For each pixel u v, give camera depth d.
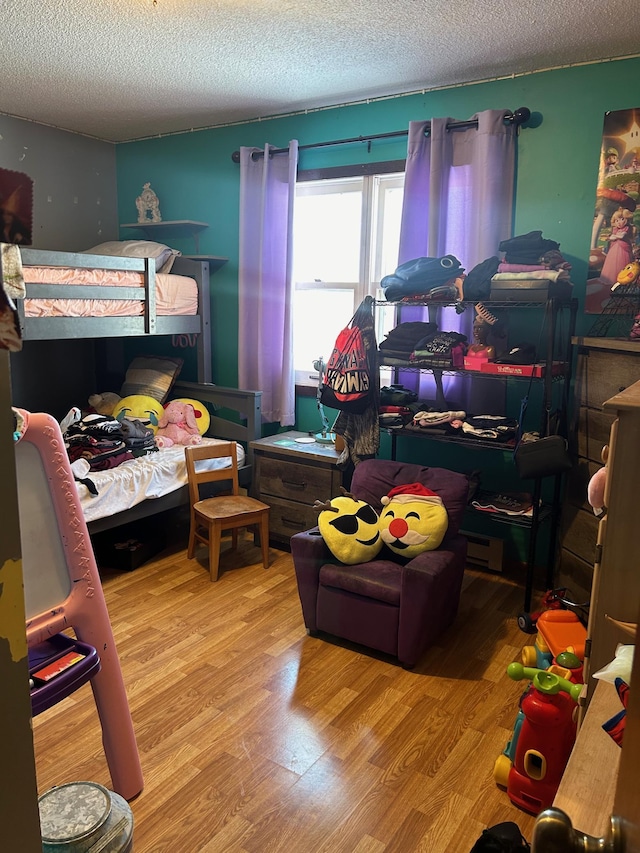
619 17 2.43
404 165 3.42
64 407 4.43
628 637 1.40
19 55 2.89
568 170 3.00
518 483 3.29
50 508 1.52
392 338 3.18
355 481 2.91
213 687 2.30
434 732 2.08
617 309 2.82
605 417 2.49
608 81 2.86
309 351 3.99
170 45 2.76
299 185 3.87
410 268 3.10
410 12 2.42
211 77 3.17
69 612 1.56
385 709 2.20
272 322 3.91
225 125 4.02
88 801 1.40
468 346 3.03
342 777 1.88
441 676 2.40
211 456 3.43
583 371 2.71
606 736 1.12
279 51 2.83
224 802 1.77
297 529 3.50
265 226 3.80
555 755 1.70
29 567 1.47
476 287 2.90
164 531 3.59
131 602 2.94
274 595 3.04
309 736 2.05
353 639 2.53
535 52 2.80
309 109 3.68
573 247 3.04
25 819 0.65
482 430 2.94
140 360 4.22
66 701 2.21
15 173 0.43
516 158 3.11
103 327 3.31
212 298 4.27
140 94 3.45
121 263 3.36
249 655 2.52
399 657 2.42
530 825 1.70
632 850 0.41
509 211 3.12
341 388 3.15
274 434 4.10
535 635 2.70
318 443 3.60
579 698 1.52
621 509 1.37
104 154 4.48
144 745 1.99
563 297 2.81
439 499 2.63
